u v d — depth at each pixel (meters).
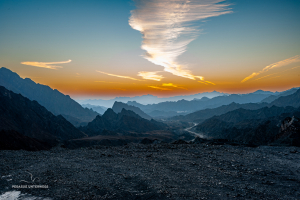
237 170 19.50
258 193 13.80
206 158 24.42
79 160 22.59
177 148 31.25
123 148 31.23
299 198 13.05
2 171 17.25
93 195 12.87
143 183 15.24
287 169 19.80
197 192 13.78
